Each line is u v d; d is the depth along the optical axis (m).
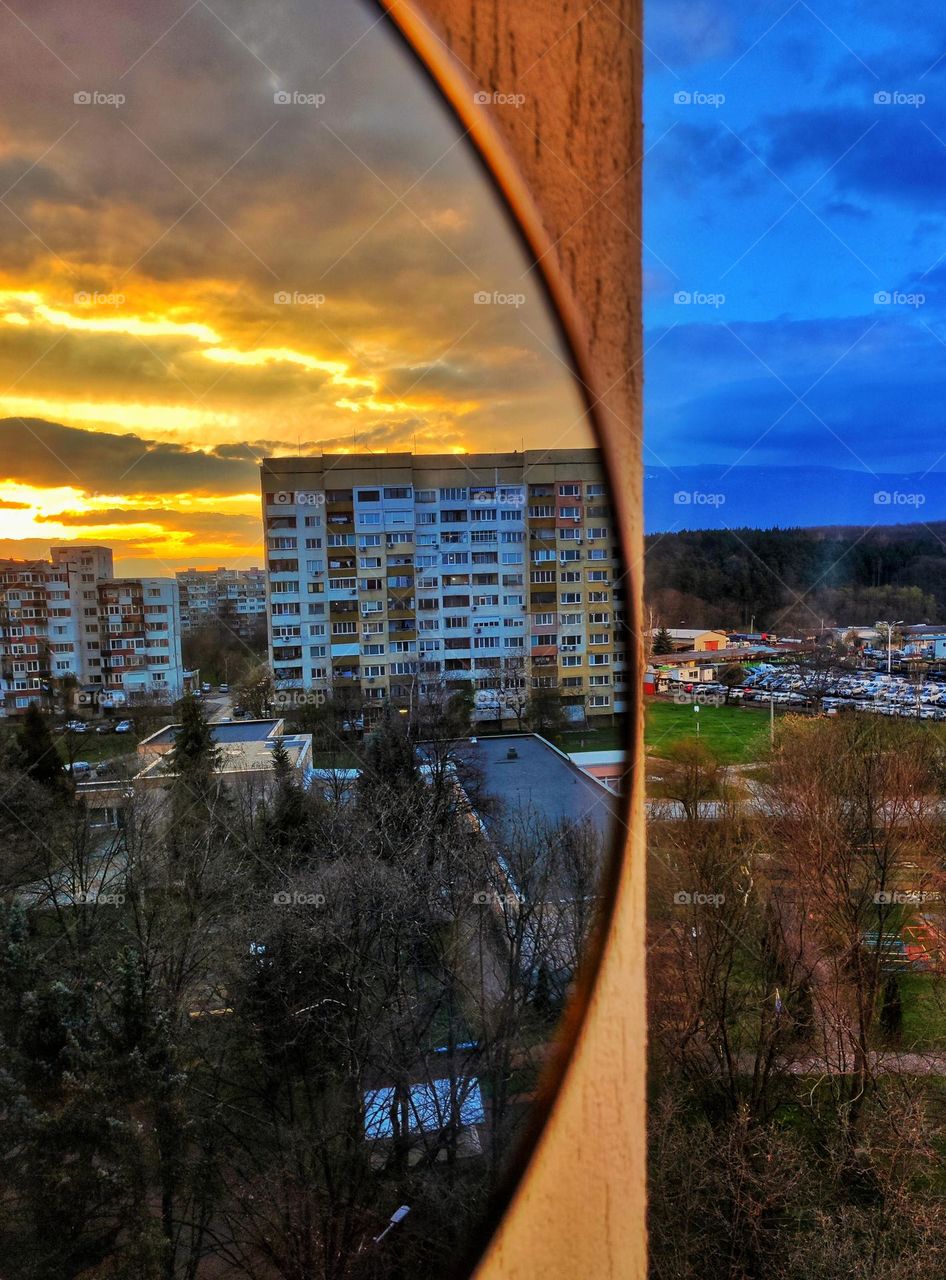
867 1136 56.31
